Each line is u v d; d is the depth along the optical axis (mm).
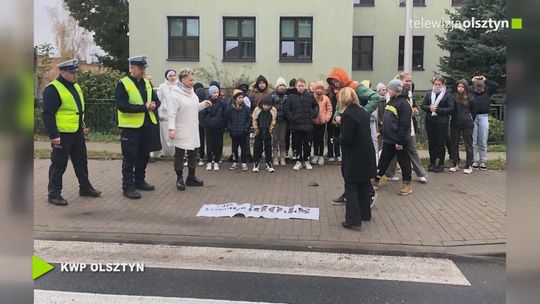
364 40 25719
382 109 8828
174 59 21547
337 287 4547
